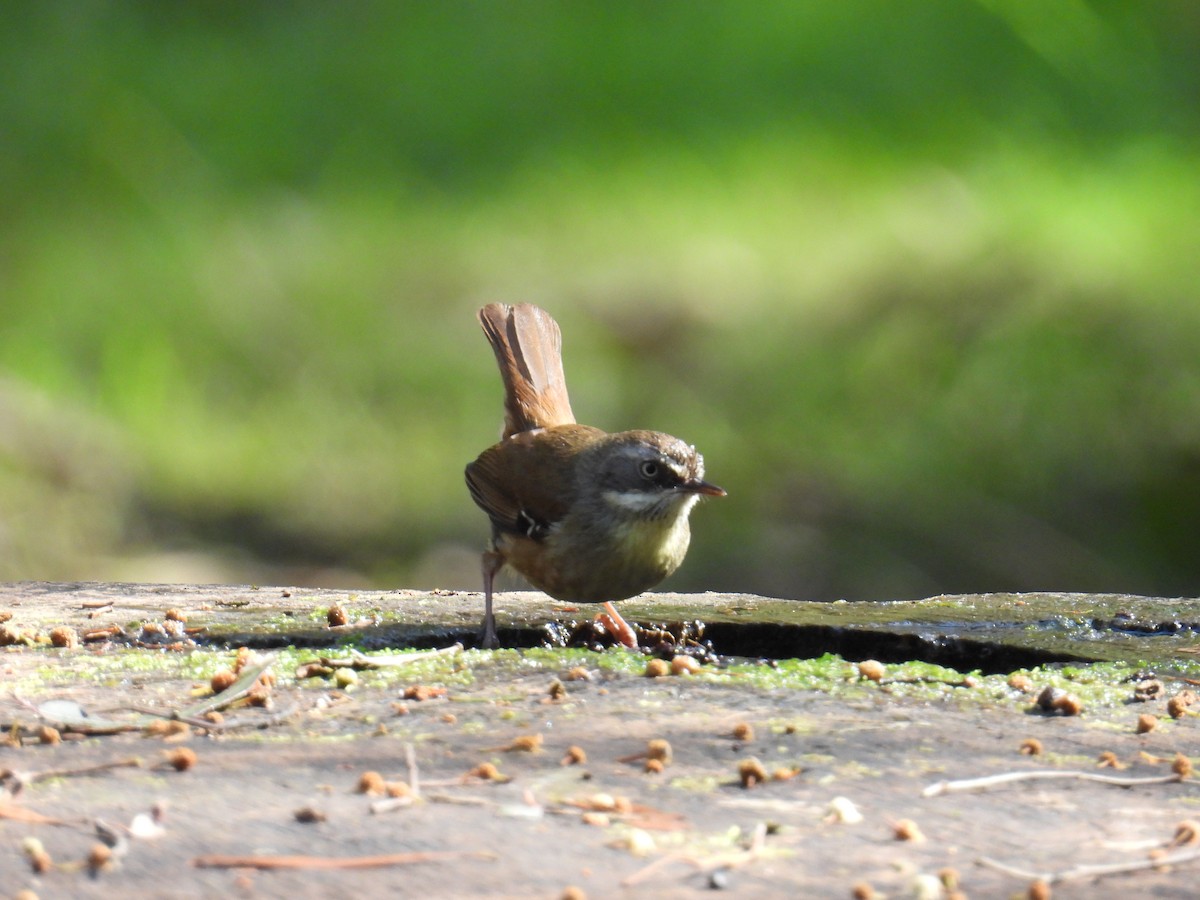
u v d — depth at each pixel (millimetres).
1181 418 15984
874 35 21250
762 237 18406
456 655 5516
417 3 22516
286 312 17828
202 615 6500
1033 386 16578
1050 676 5281
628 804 3814
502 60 21422
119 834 3574
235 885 3289
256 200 19172
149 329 17156
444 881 3316
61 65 20484
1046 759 4258
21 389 15883
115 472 15422
